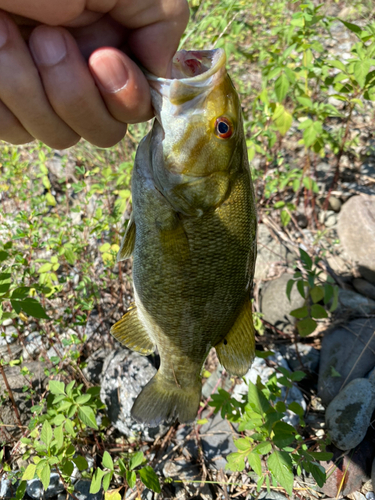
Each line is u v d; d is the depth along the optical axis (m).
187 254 0.16
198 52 0.16
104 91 0.13
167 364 0.19
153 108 0.15
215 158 0.15
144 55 0.14
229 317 0.18
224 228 0.16
